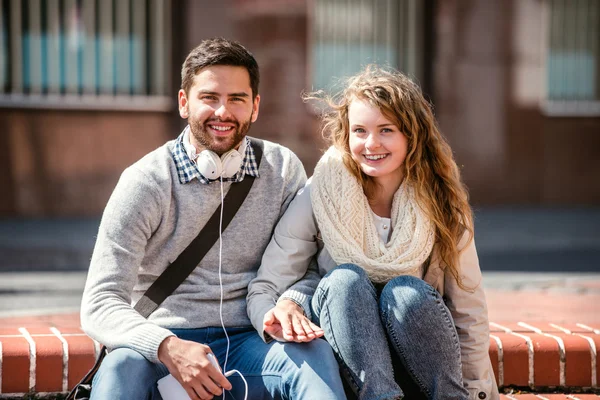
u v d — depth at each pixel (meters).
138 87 12.03
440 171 3.61
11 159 11.52
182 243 3.53
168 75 12.05
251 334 3.51
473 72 13.34
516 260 8.78
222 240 3.56
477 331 3.57
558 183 13.77
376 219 3.62
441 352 3.29
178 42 12.01
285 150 3.76
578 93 13.92
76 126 11.73
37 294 6.47
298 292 3.44
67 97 11.81
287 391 3.23
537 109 13.59
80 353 3.96
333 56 13.06
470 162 13.42
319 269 3.68
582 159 13.83
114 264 3.36
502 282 7.19
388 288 3.32
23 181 11.58
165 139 12.06
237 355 3.42
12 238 9.78
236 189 3.57
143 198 3.42
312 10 12.36
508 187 13.60
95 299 3.30
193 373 3.12
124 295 3.35
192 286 3.53
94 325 3.25
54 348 3.95
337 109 3.64
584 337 4.36
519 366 4.25
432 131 3.61
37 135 11.59
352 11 13.10
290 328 3.24
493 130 13.46
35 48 11.70
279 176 3.67
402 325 3.28
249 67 3.53
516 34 13.42
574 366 4.27
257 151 3.67
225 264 3.58
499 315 5.25
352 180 3.57
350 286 3.26
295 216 3.60
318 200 3.54
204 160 3.47
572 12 13.91
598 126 13.86
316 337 3.23
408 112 3.53
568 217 12.59
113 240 3.38
